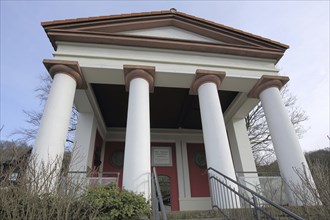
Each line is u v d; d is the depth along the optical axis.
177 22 11.23
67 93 8.80
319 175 6.25
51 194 5.07
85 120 12.04
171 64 10.10
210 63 10.44
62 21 9.81
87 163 10.77
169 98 12.62
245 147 12.89
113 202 5.87
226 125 14.20
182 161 14.53
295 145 8.98
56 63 9.10
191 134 15.58
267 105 10.17
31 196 4.84
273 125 9.67
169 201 14.36
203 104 9.49
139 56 10.10
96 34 9.95
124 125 14.85
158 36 10.73
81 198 5.55
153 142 15.04
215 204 7.67
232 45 10.79
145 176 7.42
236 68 10.55
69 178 5.66
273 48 11.21
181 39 10.51
